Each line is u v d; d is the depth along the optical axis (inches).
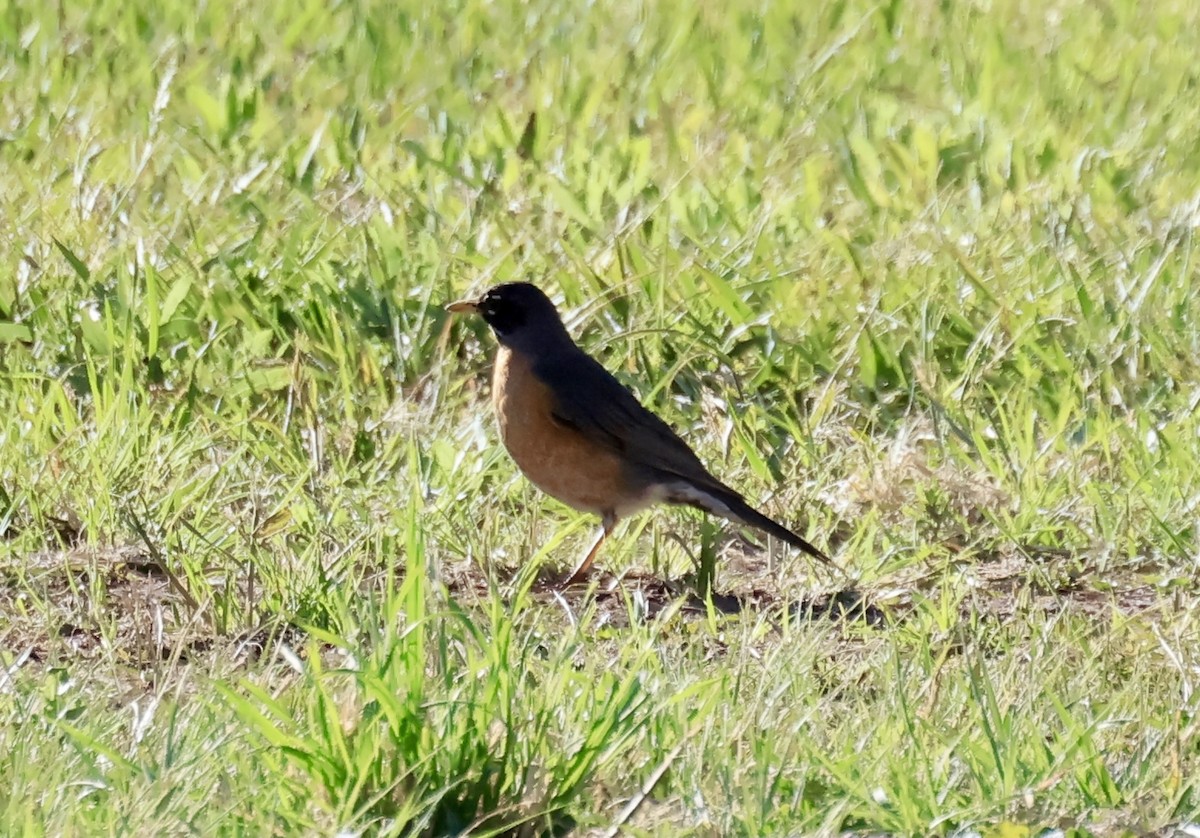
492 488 431.5
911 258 551.2
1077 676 322.7
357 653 288.5
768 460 449.4
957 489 425.1
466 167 641.6
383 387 472.7
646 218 567.2
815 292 522.9
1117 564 402.3
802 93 759.1
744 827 267.9
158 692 295.7
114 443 421.7
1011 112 741.9
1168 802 275.1
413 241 553.3
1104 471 446.0
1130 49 849.5
